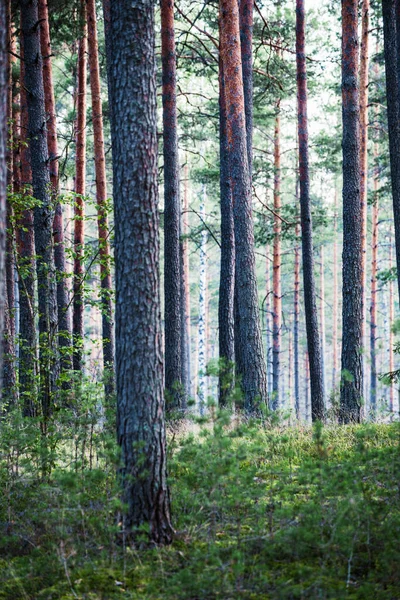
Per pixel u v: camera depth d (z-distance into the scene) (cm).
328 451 768
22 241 1316
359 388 1248
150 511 514
